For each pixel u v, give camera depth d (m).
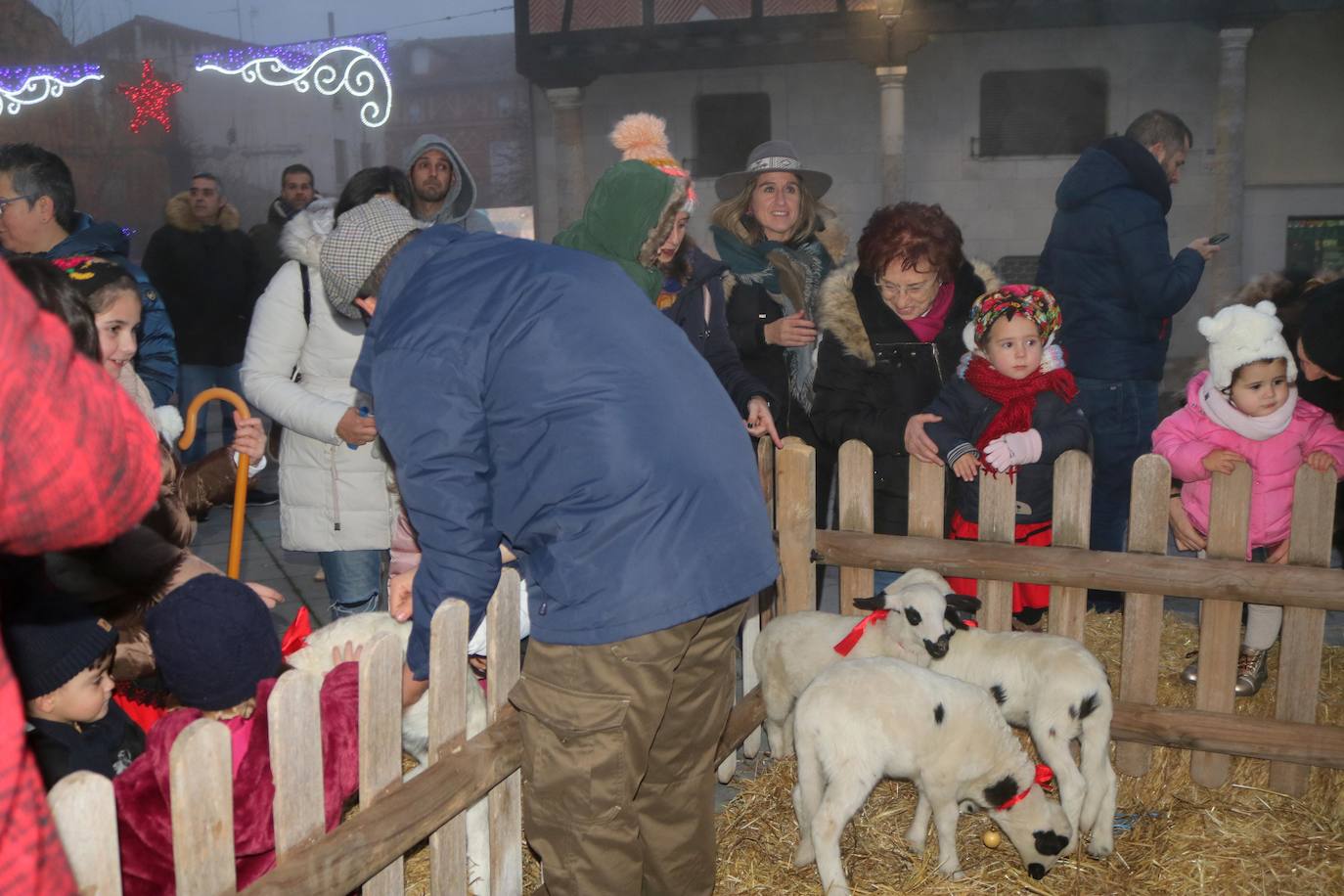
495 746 2.54
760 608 3.95
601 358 2.28
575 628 2.28
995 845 3.45
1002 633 3.61
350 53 23.58
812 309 4.72
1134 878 3.31
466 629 2.38
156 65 31.88
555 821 2.44
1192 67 15.37
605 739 2.35
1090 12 15.21
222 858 1.83
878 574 4.88
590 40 16.34
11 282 1.06
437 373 2.24
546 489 2.27
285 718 1.94
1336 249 15.45
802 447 3.85
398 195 3.90
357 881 2.12
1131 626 3.66
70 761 2.16
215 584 2.17
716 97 16.67
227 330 8.95
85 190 29.92
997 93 15.97
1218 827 3.48
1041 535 4.05
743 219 4.82
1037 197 16.08
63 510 1.10
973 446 3.88
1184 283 5.07
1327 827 3.48
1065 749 3.37
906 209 4.32
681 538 2.27
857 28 15.67
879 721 3.15
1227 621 3.56
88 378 1.13
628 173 3.21
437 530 2.28
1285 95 15.30
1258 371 3.73
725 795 3.79
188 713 2.08
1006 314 3.91
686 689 2.50
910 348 4.35
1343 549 4.27
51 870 1.08
